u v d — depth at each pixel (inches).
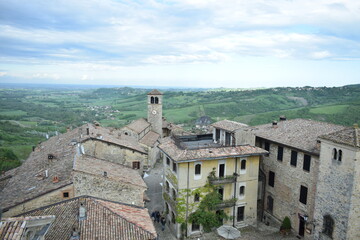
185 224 1315.2
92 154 1665.8
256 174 1433.3
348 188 994.7
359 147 948.6
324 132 1347.2
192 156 1268.5
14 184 1154.0
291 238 1326.3
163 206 1626.5
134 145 2020.2
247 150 1385.3
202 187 1331.2
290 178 1387.8
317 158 1216.2
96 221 764.0
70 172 1026.7
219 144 1551.4
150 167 2450.8
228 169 1370.6
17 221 525.7
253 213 1456.7
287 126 1587.1
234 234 1211.9
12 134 4458.7
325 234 1103.6
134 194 1042.7
